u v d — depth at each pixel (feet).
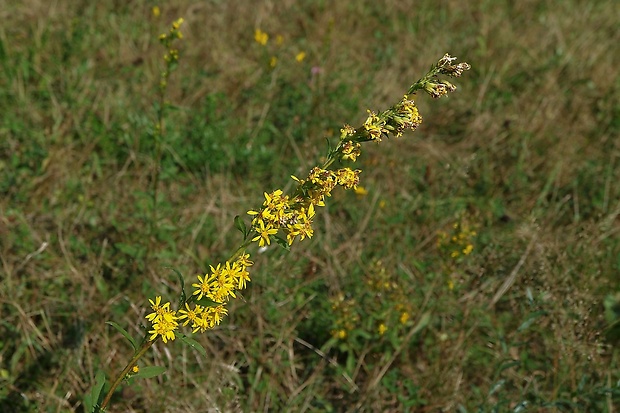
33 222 12.30
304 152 15.06
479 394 10.80
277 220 6.44
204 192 13.80
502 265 12.23
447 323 11.67
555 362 10.71
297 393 10.64
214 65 17.25
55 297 11.09
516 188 15.17
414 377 11.09
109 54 16.89
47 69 16.05
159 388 10.11
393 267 12.81
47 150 13.70
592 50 19.49
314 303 11.89
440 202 14.12
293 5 20.34
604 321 11.92
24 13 17.71
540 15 21.53
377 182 14.80
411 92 6.72
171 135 14.33
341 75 17.28
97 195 13.17
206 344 10.82
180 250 12.12
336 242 13.23
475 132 16.43
